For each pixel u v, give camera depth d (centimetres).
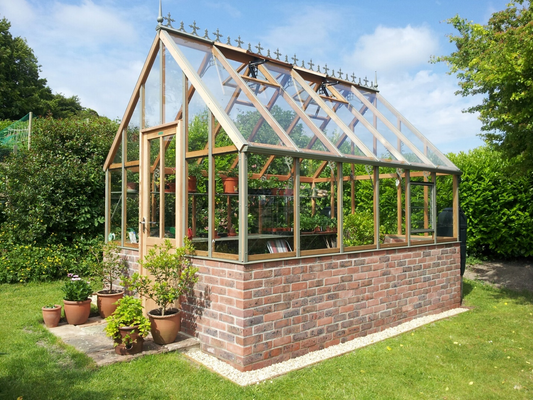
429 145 945
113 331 548
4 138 1648
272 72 869
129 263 814
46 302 854
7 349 579
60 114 3203
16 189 1184
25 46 3083
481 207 1262
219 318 581
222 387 490
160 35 735
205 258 608
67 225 1206
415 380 536
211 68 747
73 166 1204
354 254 702
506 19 1000
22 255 1066
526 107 809
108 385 479
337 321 670
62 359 549
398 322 785
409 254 814
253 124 648
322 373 546
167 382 494
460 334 734
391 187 827
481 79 880
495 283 1165
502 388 523
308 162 696
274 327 579
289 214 622
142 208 759
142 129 771
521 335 735
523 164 922
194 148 654
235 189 622
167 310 627
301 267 618
